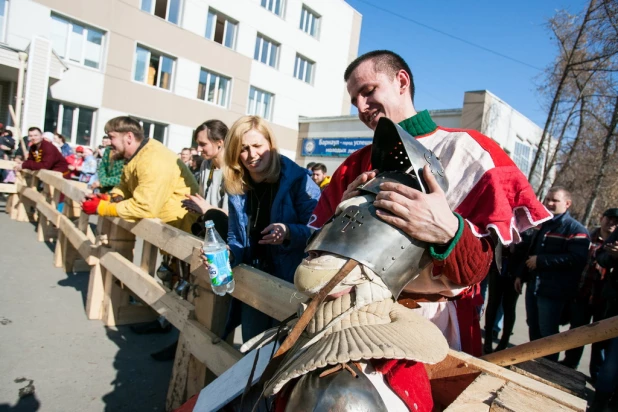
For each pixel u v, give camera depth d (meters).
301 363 0.87
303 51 20.91
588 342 1.08
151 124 15.81
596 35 10.89
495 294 4.09
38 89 11.54
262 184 2.33
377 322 0.96
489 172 1.21
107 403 2.38
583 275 3.75
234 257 2.11
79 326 3.32
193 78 16.56
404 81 1.49
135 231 3.05
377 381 0.91
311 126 18.62
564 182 14.99
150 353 3.03
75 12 13.06
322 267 0.96
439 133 1.39
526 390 0.97
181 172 3.25
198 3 16.22
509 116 14.17
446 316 1.29
